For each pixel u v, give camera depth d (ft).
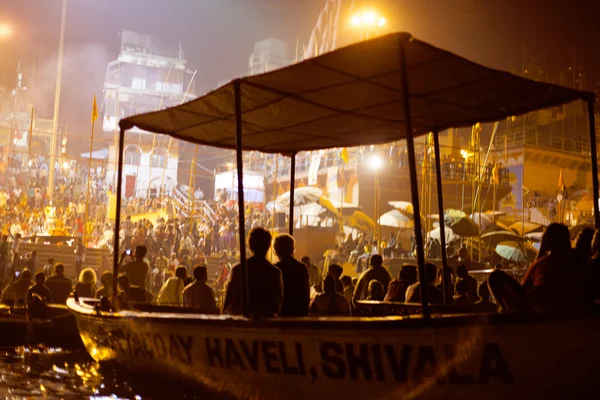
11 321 43.86
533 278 21.18
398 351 20.22
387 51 20.89
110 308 33.12
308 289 26.55
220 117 29.89
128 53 219.00
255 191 150.61
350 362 21.21
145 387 28.81
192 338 26.12
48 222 113.39
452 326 19.19
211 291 36.78
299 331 22.08
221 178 157.89
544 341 18.19
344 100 26.76
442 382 19.62
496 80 24.02
